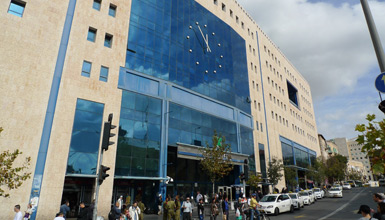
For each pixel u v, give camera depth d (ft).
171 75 94.43
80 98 68.69
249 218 50.24
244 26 154.71
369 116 16.89
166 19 99.50
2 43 59.52
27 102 60.18
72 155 63.57
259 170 127.75
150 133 81.05
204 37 116.47
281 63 201.77
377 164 15.52
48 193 57.88
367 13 19.38
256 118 139.85
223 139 86.99
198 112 101.04
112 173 68.49
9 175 39.42
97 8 79.92
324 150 299.99
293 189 158.61
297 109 216.95
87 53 73.05
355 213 62.18
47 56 65.51
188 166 96.78
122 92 77.82
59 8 70.49
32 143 58.75
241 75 136.46
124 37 82.94
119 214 38.40
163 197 77.77
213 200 55.01
